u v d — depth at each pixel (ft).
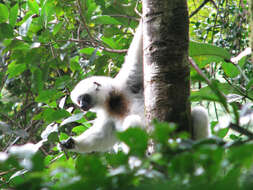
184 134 9.46
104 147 23.32
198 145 8.53
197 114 17.83
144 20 14.67
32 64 16.71
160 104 13.67
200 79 10.59
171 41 13.87
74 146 22.44
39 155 9.07
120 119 23.03
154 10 14.23
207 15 31.91
